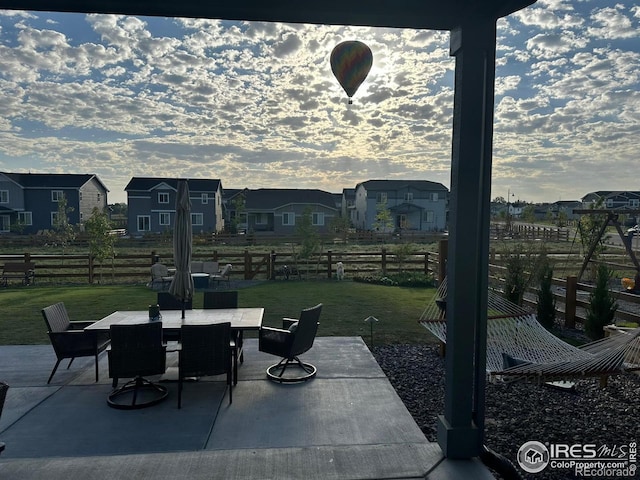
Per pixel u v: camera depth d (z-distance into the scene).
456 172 2.93
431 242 28.42
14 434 3.66
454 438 3.01
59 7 2.84
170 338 5.46
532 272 8.84
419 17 2.85
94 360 5.63
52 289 11.88
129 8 2.86
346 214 44.28
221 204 39.31
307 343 5.02
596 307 6.82
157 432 3.70
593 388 5.01
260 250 22.59
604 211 11.84
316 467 2.97
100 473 2.89
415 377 5.19
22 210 33.81
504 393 4.86
